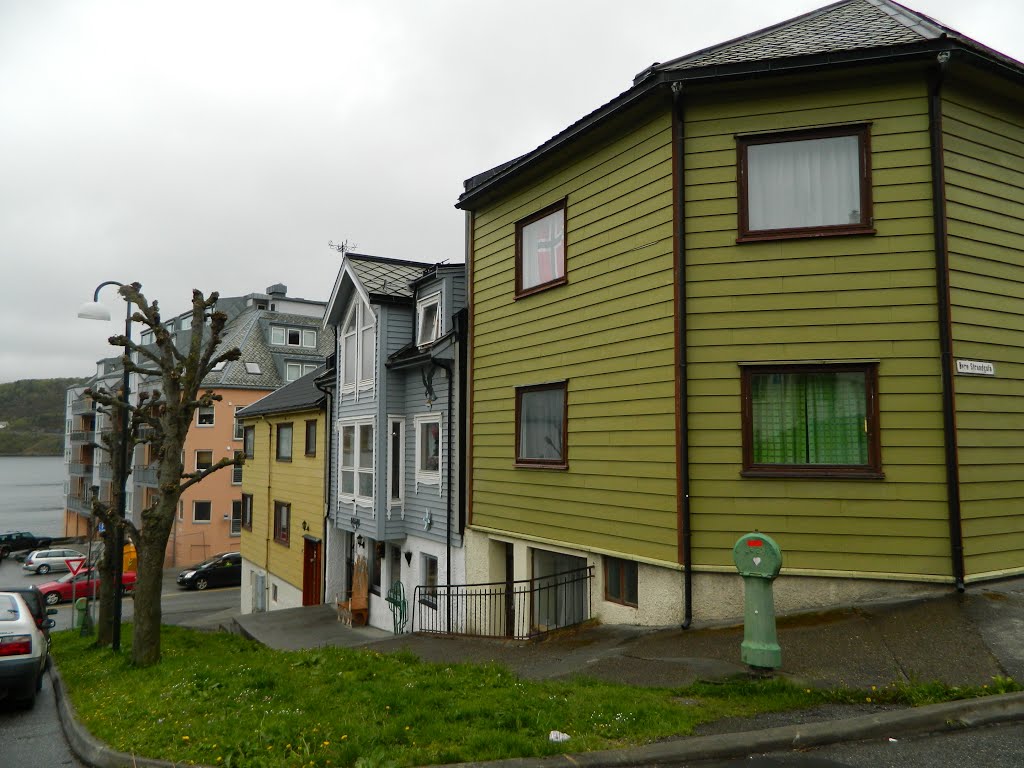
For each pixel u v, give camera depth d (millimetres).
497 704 6246
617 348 10320
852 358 8641
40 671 10297
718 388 9062
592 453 10734
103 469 58281
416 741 5516
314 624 18312
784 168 9148
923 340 8484
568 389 11320
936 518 8328
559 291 11656
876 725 5305
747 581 6641
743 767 4867
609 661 7820
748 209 9172
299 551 23141
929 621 7465
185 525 43938
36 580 42031
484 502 13492
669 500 9250
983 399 8688
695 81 9125
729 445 8961
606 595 10500
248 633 17375
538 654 9078
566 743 5172
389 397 17031
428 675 7836
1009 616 7371
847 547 8531
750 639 6562
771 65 8852
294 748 5547
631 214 10188
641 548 9680
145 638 10469
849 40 9297
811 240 8875
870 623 7645
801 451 8836
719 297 9125
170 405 10734
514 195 13008
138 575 10617
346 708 6590
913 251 8578
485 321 13766
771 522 8773
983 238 8906
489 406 13508
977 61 8578
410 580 16516
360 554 19234
